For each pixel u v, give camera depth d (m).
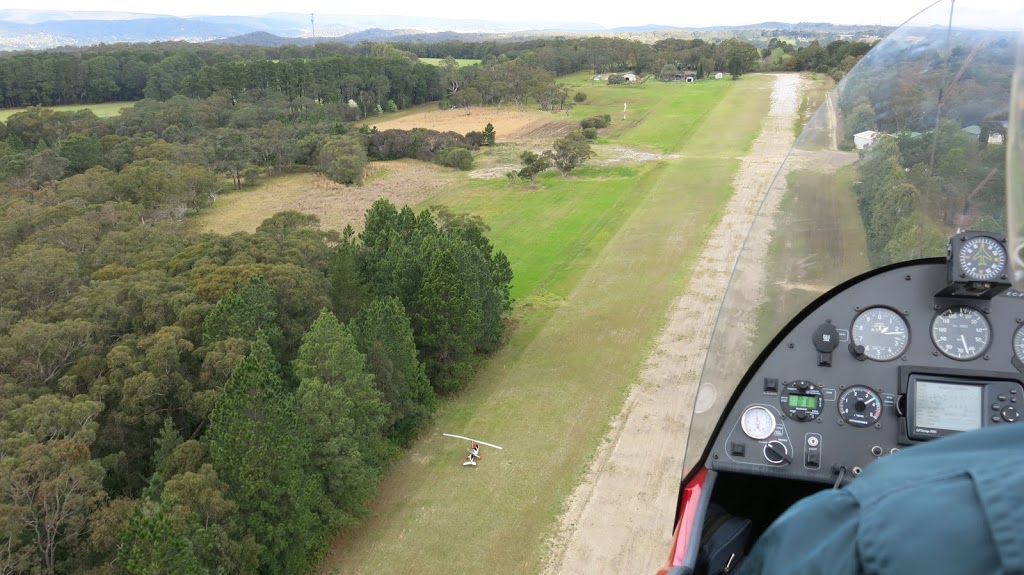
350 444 29.11
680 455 33.03
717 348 8.40
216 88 144.12
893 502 2.03
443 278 38.12
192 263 46.66
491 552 27.94
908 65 7.48
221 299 36.34
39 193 74.31
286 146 99.19
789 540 2.37
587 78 197.25
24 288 45.19
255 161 98.75
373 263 44.09
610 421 36.06
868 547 1.97
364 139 104.94
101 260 52.25
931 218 7.93
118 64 175.38
